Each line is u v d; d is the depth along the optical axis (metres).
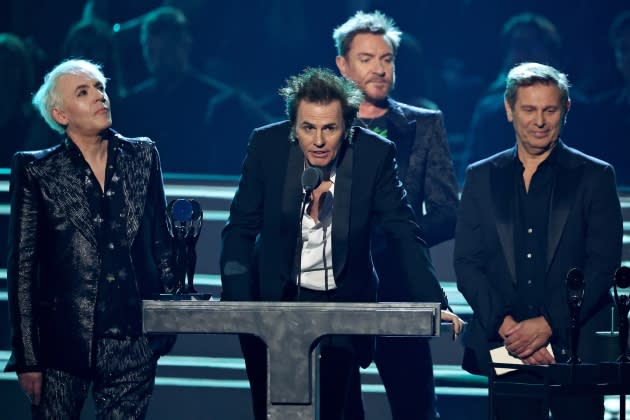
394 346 19.36
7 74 27.30
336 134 15.32
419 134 19.84
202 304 13.54
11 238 17.31
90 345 17.14
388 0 35.75
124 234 17.39
